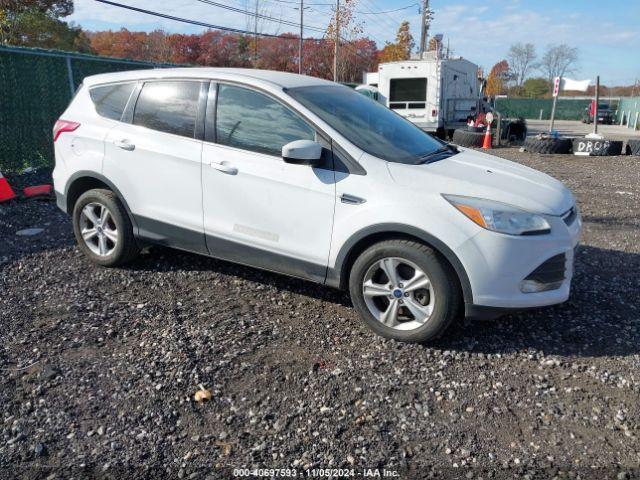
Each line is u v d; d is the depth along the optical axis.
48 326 4.01
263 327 4.05
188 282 4.85
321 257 3.99
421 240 3.68
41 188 7.86
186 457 2.72
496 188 3.74
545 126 40.44
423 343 3.82
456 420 3.02
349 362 3.58
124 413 3.04
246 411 3.07
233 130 4.31
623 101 44.75
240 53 45.94
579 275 5.20
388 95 19.70
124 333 3.92
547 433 2.92
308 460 2.71
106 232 5.02
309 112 4.04
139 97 4.82
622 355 3.71
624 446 2.82
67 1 33.78
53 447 2.78
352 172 3.86
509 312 3.66
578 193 9.30
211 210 4.41
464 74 21.47
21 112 9.54
